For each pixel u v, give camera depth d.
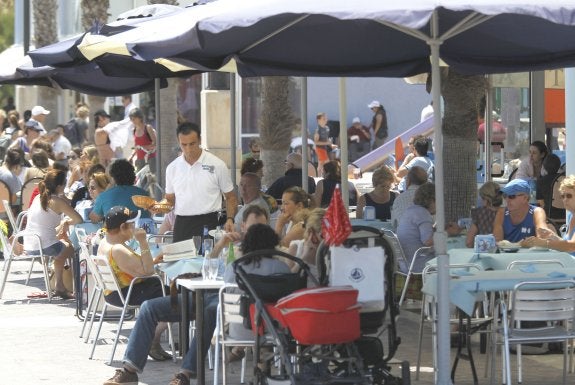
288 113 25.78
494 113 27.25
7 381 13.91
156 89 22.12
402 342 16.22
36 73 20.02
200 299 12.73
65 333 17.23
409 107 37.62
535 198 21.55
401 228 17.23
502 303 12.34
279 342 11.12
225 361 12.74
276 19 11.88
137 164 28.70
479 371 14.18
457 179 19.58
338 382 11.05
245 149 36.78
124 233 15.15
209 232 15.45
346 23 13.45
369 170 31.36
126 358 13.38
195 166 16.23
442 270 12.28
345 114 19.06
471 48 14.61
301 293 10.93
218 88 31.59
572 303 12.38
